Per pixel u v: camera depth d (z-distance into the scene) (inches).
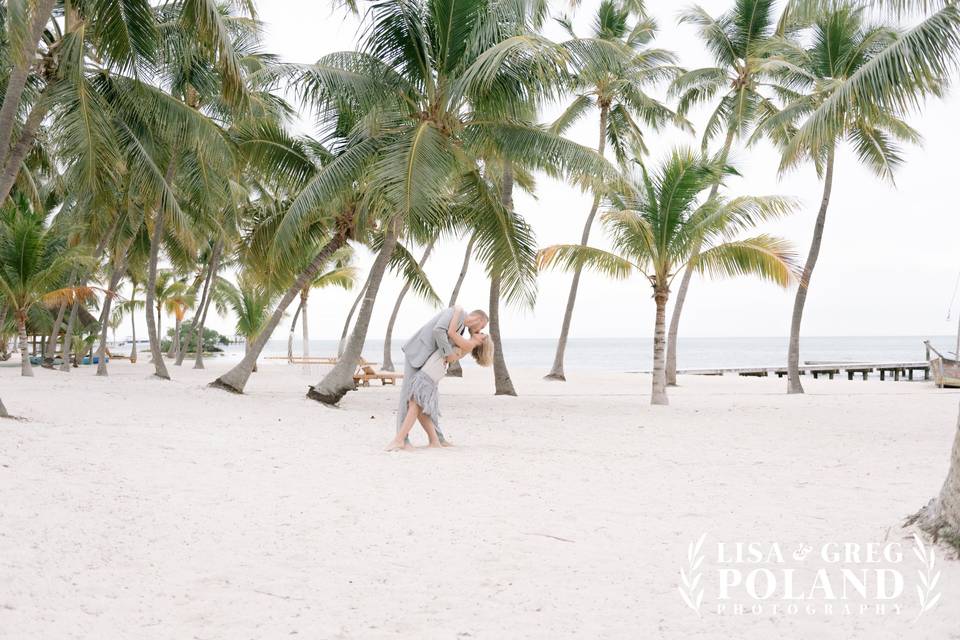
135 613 117.1
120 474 212.8
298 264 650.2
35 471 204.8
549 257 568.7
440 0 471.5
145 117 497.4
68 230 774.5
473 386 818.2
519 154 513.0
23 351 721.6
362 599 126.5
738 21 888.9
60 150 453.4
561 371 981.8
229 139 532.1
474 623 116.1
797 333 759.7
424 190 450.6
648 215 573.6
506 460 274.8
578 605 124.3
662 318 580.7
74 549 144.6
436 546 158.2
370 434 353.4
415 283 681.0
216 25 377.7
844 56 743.1
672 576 139.3
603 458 286.2
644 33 962.1
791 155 408.2
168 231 887.1
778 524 178.4
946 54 309.4
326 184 494.6
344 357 530.9
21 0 309.6
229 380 556.4
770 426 417.1
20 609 115.0
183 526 165.9
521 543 160.7
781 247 538.9
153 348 701.3
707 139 962.7
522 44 422.0
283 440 312.8
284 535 163.6
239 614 118.3
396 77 505.0
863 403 586.2
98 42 422.6
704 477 245.6
